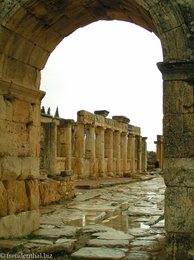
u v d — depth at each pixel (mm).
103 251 9805
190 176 8805
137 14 10844
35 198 12219
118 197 23375
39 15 10641
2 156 10719
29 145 12008
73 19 11727
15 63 11094
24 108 11773
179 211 8805
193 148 8836
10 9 10094
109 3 10859
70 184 21438
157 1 9133
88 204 19484
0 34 10133
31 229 11922
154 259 9086
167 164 8938
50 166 27797
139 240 11039
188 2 9031
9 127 11039
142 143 58219
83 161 37906
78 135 37438
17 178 11438
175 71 8938
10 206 10961
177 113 8953
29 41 11180
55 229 12391
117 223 14484
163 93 9023
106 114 43125
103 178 41062
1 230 10609
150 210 17812
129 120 49781
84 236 11633
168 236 8820
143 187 31859
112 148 45031
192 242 8695
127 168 50969
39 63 12188
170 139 8953
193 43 8922
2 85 10633
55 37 12070
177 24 9000
